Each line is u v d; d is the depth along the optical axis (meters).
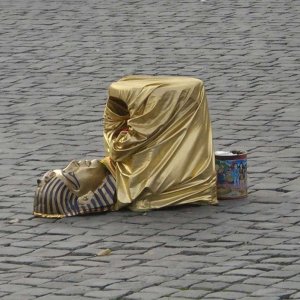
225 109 24.42
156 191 18.03
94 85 26.80
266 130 22.83
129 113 18.30
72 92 26.30
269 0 34.19
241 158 18.56
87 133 23.23
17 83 27.22
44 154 21.89
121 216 17.95
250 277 14.68
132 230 17.20
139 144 17.98
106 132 18.67
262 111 24.14
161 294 14.14
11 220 17.94
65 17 33.38
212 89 26.00
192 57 28.72
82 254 16.16
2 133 23.44
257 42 29.75
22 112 24.91
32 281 14.91
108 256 15.99
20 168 20.98
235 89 25.89
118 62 28.61
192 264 15.39
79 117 24.41
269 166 20.41
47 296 14.26
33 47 30.34
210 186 18.28
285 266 15.12
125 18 32.91
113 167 18.33
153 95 17.97
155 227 17.31
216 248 16.14
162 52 29.30
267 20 31.92
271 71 27.22
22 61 29.09
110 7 34.28
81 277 15.02
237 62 28.09
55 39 31.02
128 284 14.61
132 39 30.67
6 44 30.72
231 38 30.23
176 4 34.28
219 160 18.58
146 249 16.25
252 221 17.42
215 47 29.50
